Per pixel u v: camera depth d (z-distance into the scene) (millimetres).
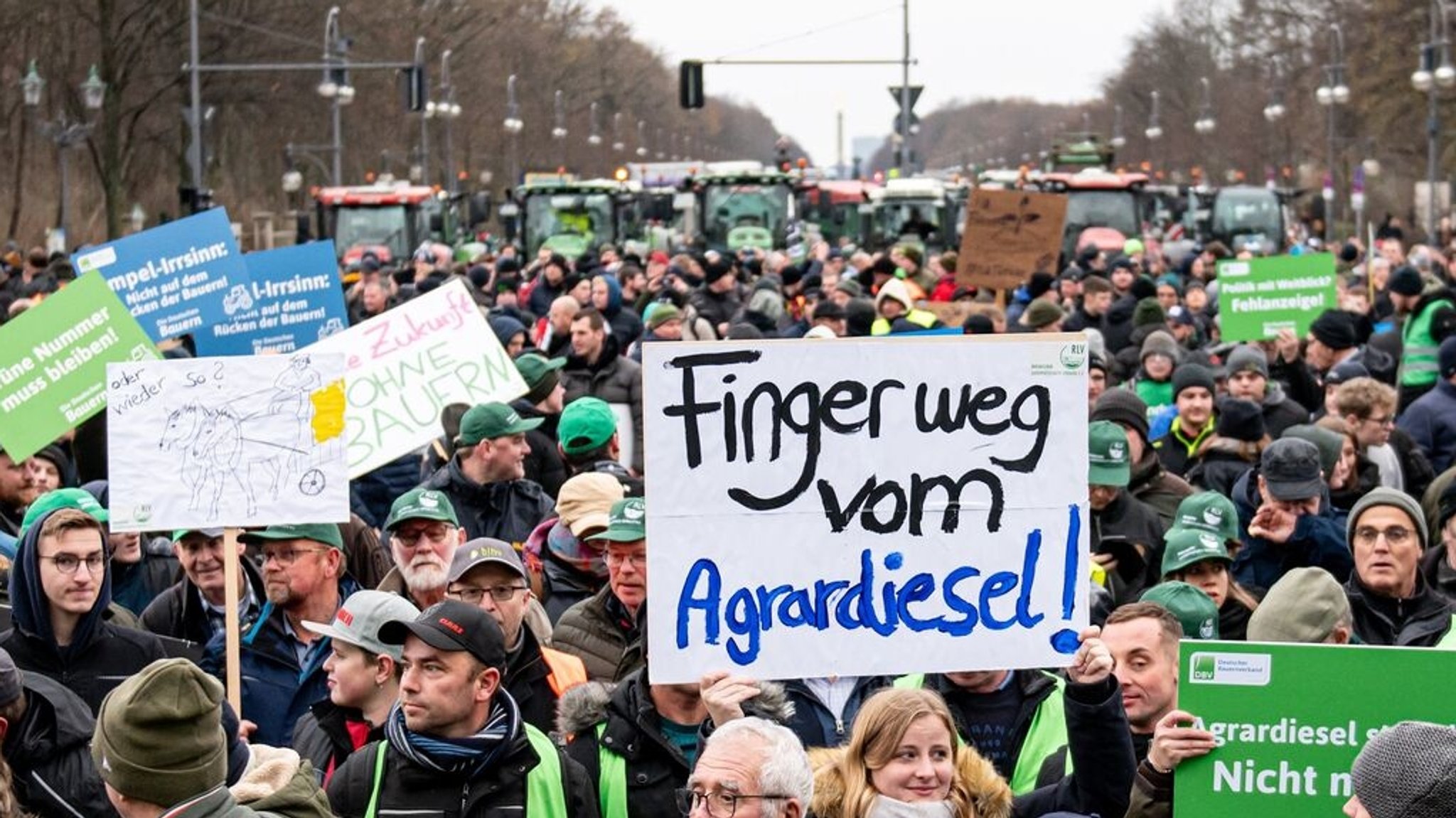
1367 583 11578
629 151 184500
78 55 75688
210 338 17594
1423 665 7734
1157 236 73125
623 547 10953
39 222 82750
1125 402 15281
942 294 31953
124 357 13375
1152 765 8031
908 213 66312
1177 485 15328
